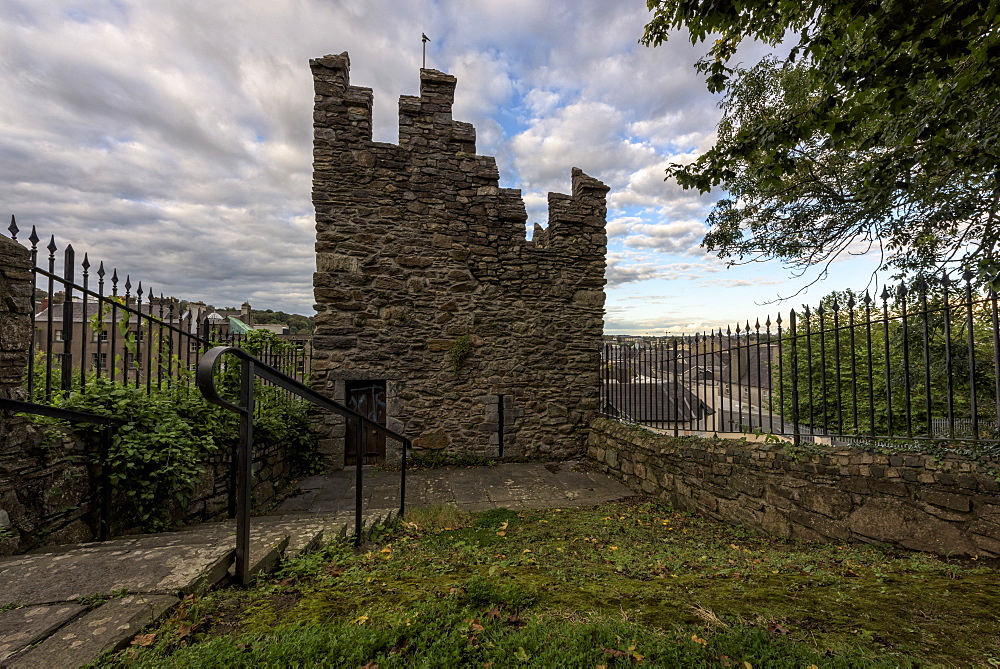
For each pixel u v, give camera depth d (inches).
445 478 253.8
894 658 52.4
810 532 147.0
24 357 109.5
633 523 174.6
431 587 75.1
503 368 298.7
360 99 281.7
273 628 56.1
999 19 82.7
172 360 163.9
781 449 159.0
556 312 309.0
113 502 116.7
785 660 51.4
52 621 52.1
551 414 304.5
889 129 111.6
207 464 151.2
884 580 88.6
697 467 190.9
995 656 53.3
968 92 104.7
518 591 71.8
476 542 141.2
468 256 296.8
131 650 48.1
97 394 121.0
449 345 290.8
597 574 95.9
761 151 121.7
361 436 116.3
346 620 59.1
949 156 114.1
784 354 431.2
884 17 86.7
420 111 293.4
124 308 141.4
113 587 61.0
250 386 70.7
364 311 279.6
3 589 59.6
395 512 163.3
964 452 119.8
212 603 62.2
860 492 136.0
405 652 51.4
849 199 156.5
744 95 179.3
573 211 316.5
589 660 50.4
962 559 112.6
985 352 158.1
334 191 277.9
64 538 102.2
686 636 57.4
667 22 117.9
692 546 141.7
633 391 270.1
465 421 291.7
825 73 105.5
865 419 358.9
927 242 154.6
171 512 131.9
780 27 109.7
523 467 282.2
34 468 96.7
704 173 125.9
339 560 92.1
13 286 106.7
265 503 198.1
